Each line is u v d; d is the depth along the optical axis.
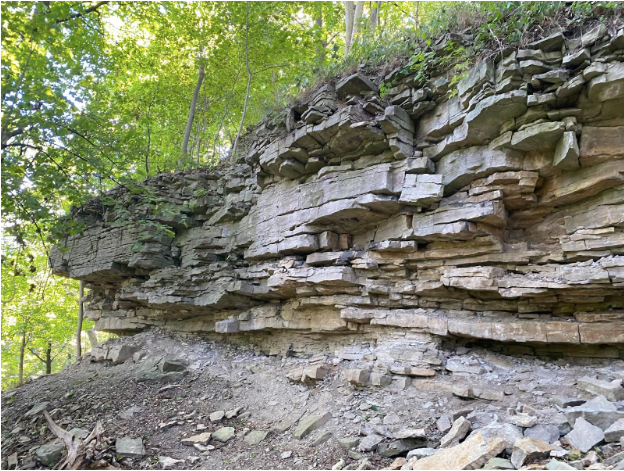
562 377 6.48
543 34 6.86
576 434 4.61
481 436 4.71
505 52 6.88
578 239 6.82
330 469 5.54
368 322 8.88
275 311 10.77
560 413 5.26
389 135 8.23
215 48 17.00
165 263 12.88
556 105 6.62
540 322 6.94
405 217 8.30
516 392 6.16
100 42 9.10
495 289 7.32
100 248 14.04
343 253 9.11
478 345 8.13
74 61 7.69
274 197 10.58
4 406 9.41
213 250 12.32
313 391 7.91
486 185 7.43
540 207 7.53
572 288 6.66
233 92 18.53
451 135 7.80
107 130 9.34
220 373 9.88
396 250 8.44
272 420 7.37
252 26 16.22
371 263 8.70
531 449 4.30
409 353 7.72
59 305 23.91
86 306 17.02
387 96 8.75
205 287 11.74
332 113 8.80
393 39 9.63
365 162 8.79
